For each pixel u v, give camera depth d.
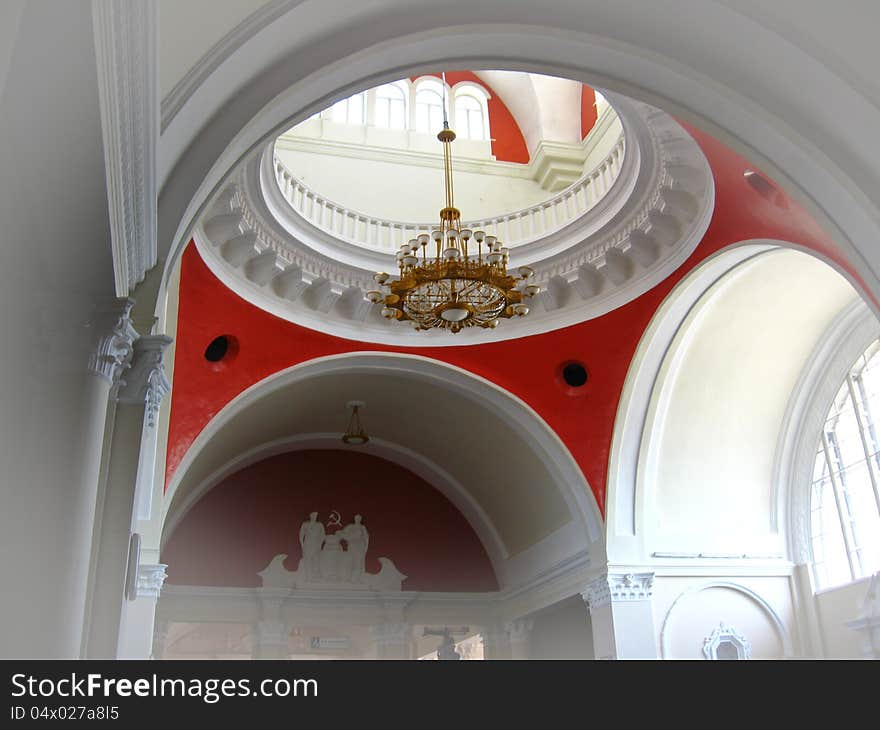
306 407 14.55
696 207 9.96
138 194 3.63
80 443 3.56
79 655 4.04
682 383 12.45
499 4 5.40
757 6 5.20
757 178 8.09
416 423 15.20
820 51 5.25
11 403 2.82
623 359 12.20
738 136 5.95
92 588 4.36
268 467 16.03
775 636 12.64
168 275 4.97
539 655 16.12
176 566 14.79
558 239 11.91
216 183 5.27
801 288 11.62
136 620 10.08
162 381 4.89
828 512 12.89
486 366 12.83
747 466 13.21
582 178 11.93
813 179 5.78
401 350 12.68
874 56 5.16
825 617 12.51
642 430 12.48
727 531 12.93
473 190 14.41
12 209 2.53
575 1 5.40
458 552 16.75
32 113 2.47
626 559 12.24
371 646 18.81
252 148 5.36
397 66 5.59
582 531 13.08
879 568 11.78
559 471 12.87
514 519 15.57
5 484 3.02
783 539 13.12
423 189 14.19
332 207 12.06
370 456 16.78
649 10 5.39
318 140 14.00
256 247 10.74
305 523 15.82
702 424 12.83
